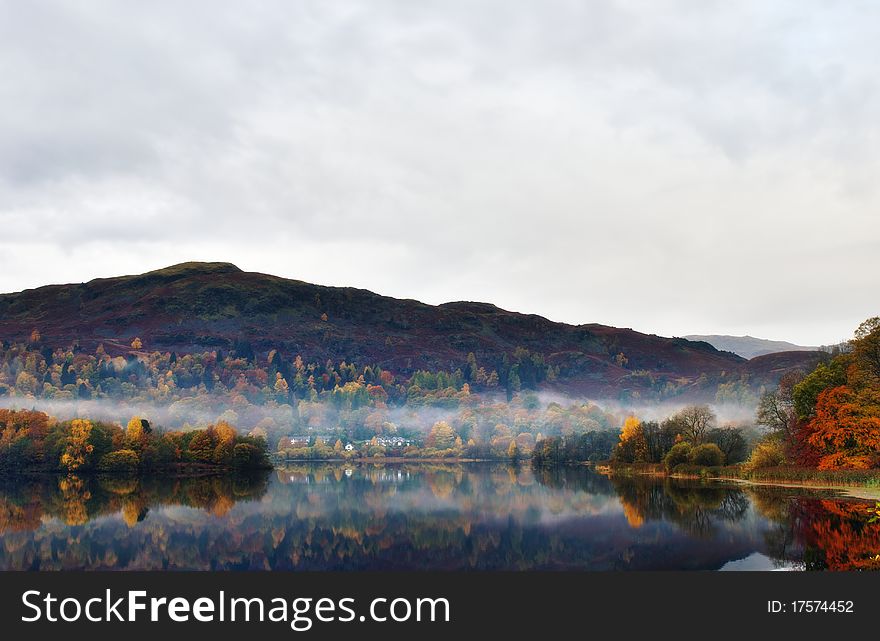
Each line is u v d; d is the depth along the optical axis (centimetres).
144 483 19538
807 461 13488
